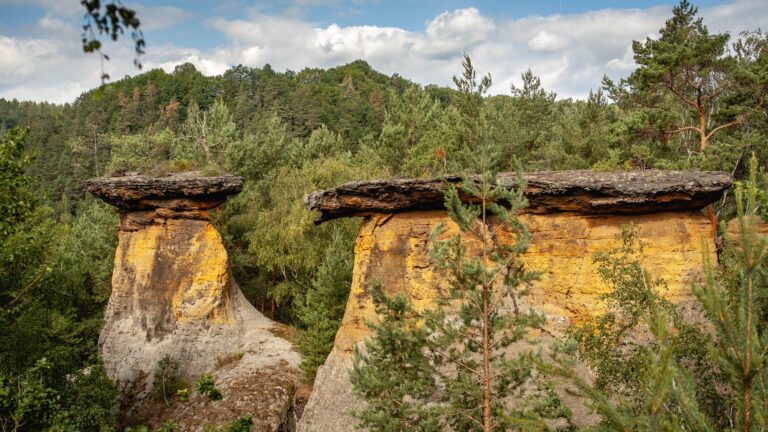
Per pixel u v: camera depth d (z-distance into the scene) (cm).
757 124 2614
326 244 3434
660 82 2567
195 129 4769
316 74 13888
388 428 1150
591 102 3769
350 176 3600
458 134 3438
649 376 507
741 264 479
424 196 1877
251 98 10456
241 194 4231
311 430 1952
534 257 1761
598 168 2742
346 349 2011
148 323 2795
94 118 9850
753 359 436
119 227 3027
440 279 1880
